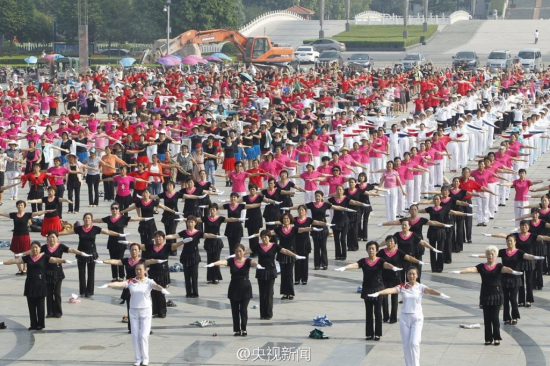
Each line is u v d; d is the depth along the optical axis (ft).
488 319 100.22
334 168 151.94
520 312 113.39
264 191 143.74
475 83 337.72
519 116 269.23
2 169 185.78
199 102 260.21
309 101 263.90
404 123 208.13
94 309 115.85
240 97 274.36
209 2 564.30
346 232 138.72
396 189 160.15
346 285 126.31
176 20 561.84
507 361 95.09
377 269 102.17
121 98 284.20
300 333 105.29
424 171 168.04
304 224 125.70
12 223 168.96
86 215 120.67
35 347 101.14
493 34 645.10
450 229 135.54
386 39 620.08
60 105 330.54
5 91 279.49
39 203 148.15
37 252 107.24
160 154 190.08
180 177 182.80
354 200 140.97
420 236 120.78
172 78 326.44
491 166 164.45
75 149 191.72
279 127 222.89
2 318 112.16
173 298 120.06
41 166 190.60
